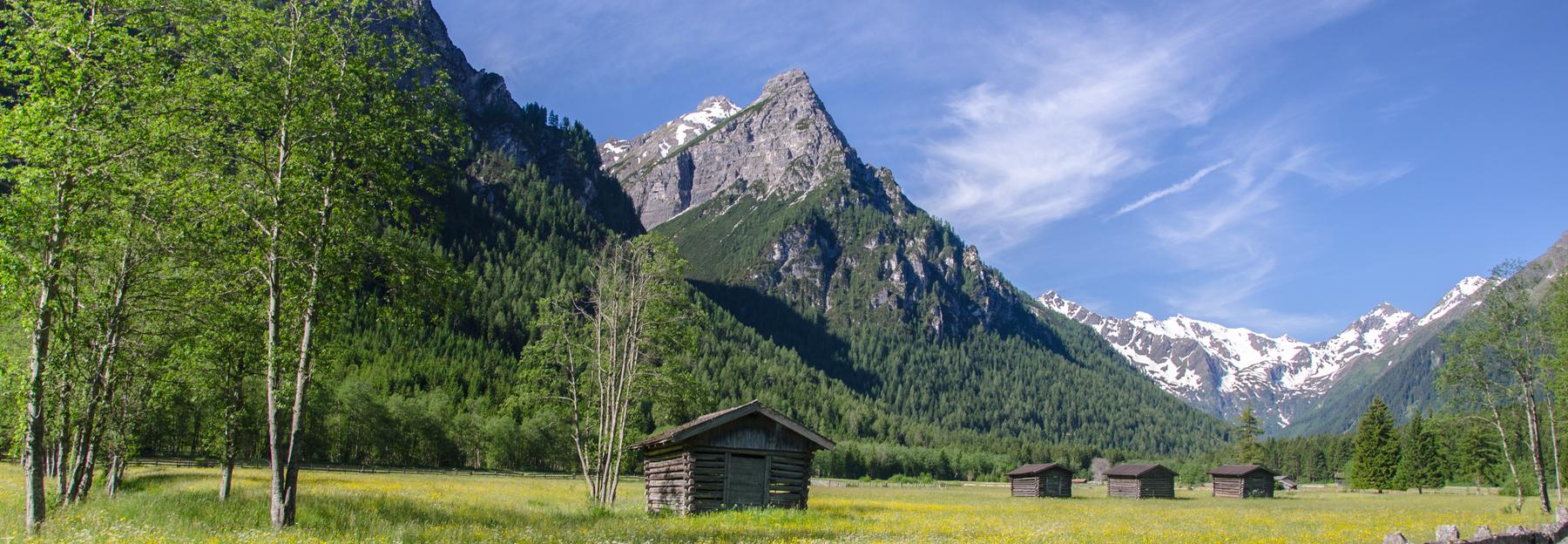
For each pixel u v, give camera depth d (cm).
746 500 3728
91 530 1773
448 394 14525
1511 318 5741
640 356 4238
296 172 2250
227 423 3050
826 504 5334
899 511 4591
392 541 1844
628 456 5303
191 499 2630
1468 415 6031
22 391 2075
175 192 2114
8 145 1862
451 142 2508
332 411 10225
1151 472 9500
